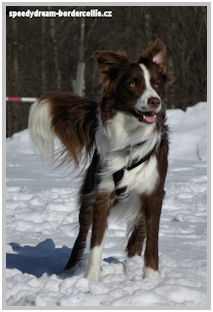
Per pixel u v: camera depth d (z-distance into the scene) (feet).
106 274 17.80
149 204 18.08
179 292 15.07
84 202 19.22
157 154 18.08
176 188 35.19
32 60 95.55
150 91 17.53
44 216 26.99
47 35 93.61
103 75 18.52
